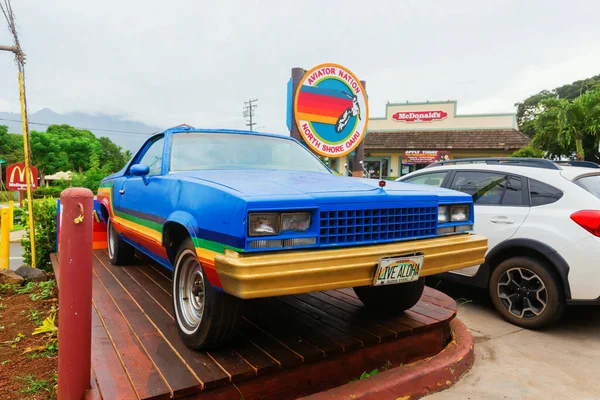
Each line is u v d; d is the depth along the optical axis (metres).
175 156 3.55
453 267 2.86
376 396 2.59
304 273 2.21
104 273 4.65
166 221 2.91
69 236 2.08
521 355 3.52
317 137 8.39
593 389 2.94
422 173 5.59
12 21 5.99
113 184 4.88
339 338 2.94
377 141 24.73
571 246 3.83
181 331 2.79
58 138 59.12
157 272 4.71
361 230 2.52
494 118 23.45
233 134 4.01
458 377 3.07
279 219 2.26
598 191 4.12
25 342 3.44
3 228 6.23
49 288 5.08
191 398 2.29
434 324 3.31
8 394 2.60
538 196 4.26
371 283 2.47
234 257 2.15
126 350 2.66
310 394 2.70
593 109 12.12
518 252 4.27
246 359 2.57
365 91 9.09
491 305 4.90
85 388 2.15
